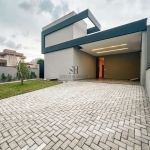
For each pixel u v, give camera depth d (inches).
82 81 368.8
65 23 398.6
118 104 123.3
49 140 61.1
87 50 432.8
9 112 105.0
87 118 89.0
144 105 118.5
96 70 581.9
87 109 110.1
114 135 64.4
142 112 99.2
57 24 428.1
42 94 181.0
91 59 526.3
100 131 69.2
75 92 194.2
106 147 54.4
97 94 175.5
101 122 81.5
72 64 381.1
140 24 243.0
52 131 70.5
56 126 77.0
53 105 125.0
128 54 453.1
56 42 443.2
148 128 71.6
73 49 381.1
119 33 275.3
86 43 339.6
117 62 483.8
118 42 330.3
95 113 99.3
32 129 73.4
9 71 403.5
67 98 154.6
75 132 68.7
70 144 57.2
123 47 383.6
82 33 444.5
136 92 181.9
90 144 56.9
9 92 195.3
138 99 141.1
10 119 89.5
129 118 87.2
